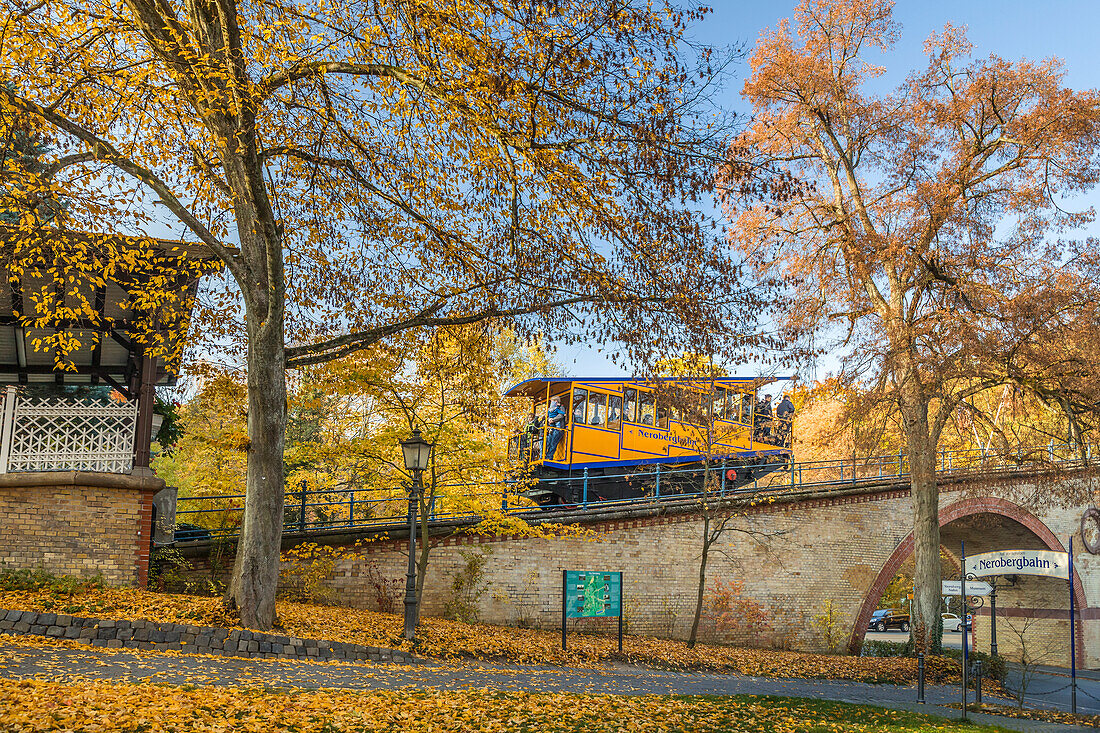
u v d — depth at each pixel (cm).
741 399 2411
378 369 1484
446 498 1752
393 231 1327
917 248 2077
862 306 2288
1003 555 1527
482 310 1292
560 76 1045
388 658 1252
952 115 2162
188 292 1390
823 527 2416
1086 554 3116
